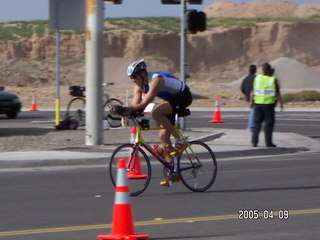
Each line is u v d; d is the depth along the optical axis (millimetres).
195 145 22000
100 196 21516
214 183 24000
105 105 46156
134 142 21531
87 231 16641
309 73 118000
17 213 18844
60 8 34531
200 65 165250
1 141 34375
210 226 17172
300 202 20344
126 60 146375
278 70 117688
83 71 146250
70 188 23000
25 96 83562
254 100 33656
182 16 38094
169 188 22859
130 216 15508
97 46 32875
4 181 24531
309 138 38844
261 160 30969
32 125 44812
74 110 64188
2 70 118312
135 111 20438
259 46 172000
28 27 168750
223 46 168875
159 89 20438
